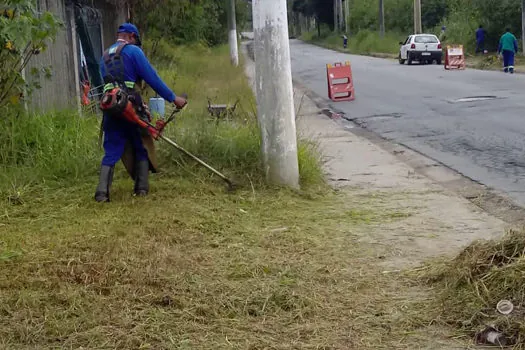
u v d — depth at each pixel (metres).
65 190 7.20
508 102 16.39
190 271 5.00
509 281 4.33
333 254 5.49
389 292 4.74
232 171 7.62
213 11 42.62
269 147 7.42
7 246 5.52
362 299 4.62
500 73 26.75
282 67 7.30
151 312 4.35
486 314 4.21
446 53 30.72
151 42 26.86
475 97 17.88
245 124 8.84
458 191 8.02
